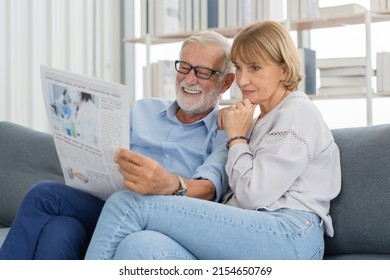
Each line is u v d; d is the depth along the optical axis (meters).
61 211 1.59
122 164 1.44
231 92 3.08
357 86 2.76
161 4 3.27
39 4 3.34
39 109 3.32
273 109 1.65
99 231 1.40
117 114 1.42
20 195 2.33
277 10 3.06
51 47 3.37
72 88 1.50
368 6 3.11
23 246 1.55
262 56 1.63
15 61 3.22
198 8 3.19
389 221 1.56
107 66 3.71
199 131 1.90
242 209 1.46
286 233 1.43
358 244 1.61
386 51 2.92
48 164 2.37
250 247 1.41
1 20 3.16
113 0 3.76
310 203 1.53
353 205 1.62
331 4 3.20
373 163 1.63
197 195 1.60
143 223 1.41
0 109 3.16
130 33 3.86
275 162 1.50
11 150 2.47
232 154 1.59
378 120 3.05
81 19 3.55
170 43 3.51
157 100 2.03
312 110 1.58
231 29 3.06
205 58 1.84
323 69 2.84
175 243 1.37
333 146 1.64
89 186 1.65
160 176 1.45
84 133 1.51
